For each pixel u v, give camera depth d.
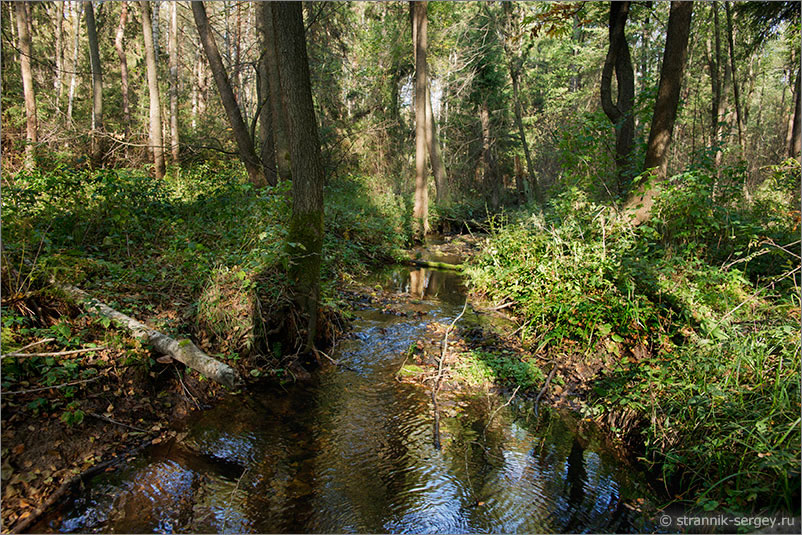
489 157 28.38
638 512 3.55
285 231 6.46
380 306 8.88
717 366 4.20
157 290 5.69
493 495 3.78
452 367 6.10
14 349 3.70
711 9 20.69
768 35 16.73
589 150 9.81
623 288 6.36
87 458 3.67
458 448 4.43
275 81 10.40
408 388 5.62
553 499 3.74
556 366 5.94
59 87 22.44
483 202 26.31
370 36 25.03
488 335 7.22
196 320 5.34
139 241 7.10
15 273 4.36
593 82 32.59
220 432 4.40
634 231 7.77
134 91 26.06
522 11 22.52
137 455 3.88
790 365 3.93
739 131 18.44
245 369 5.48
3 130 14.55
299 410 4.96
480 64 25.75
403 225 16.58
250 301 5.62
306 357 6.14
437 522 3.45
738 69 26.78
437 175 22.27
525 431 4.77
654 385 4.69
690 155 8.69
